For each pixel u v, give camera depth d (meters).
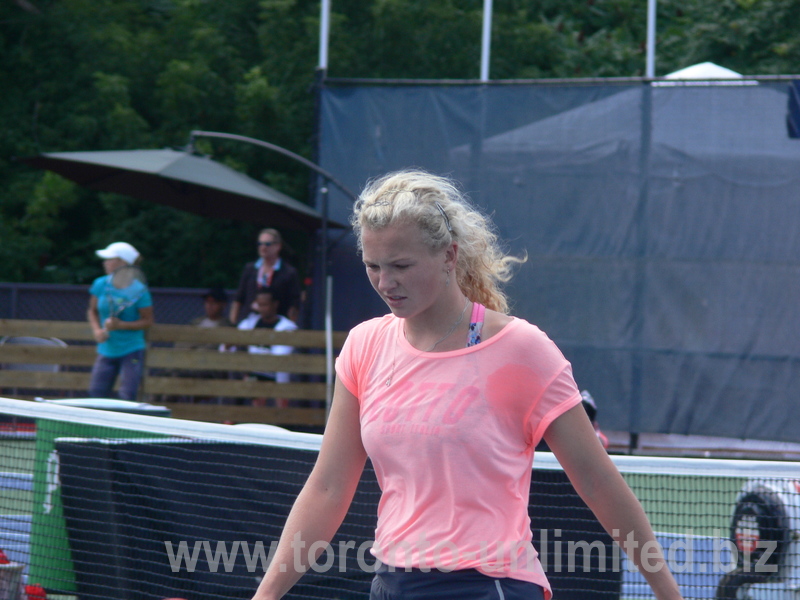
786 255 19.44
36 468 10.33
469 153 21.58
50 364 19.34
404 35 35.91
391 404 4.86
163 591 9.29
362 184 22.45
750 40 37.31
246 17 39.97
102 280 19.05
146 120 38.69
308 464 9.20
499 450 4.72
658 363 20.11
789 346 19.41
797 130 19.31
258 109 35.59
